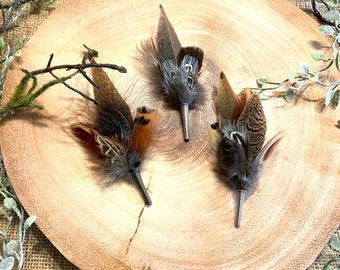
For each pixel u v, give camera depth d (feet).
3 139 1.01
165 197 0.99
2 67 1.12
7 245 0.93
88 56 1.04
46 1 1.19
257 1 1.17
